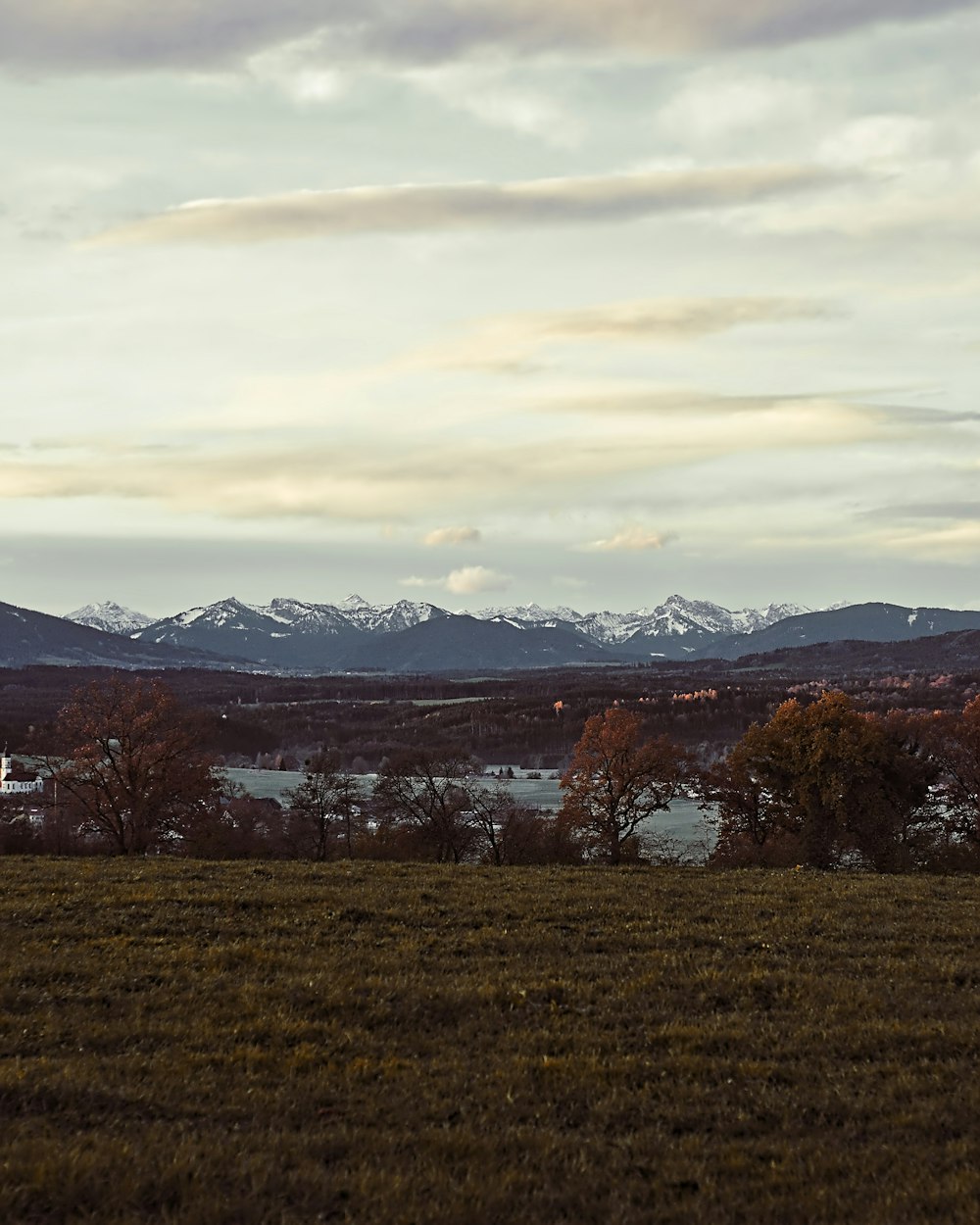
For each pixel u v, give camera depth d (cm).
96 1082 1371
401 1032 1658
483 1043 1611
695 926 2419
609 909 2583
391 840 6047
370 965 2006
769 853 5450
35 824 6994
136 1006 1720
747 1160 1202
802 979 1953
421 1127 1278
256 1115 1302
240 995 1789
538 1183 1131
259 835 6197
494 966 2031
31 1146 1148
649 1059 1531
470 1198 1082
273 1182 1095
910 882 3231
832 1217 1072
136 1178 1084
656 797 6134
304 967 1978
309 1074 1450
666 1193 1124
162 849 5969
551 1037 1625
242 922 2362
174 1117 1296
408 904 2594
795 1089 1434
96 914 2394
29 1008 1708
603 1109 1352
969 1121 1315
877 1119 1324
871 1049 1595
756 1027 1688
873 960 2119
